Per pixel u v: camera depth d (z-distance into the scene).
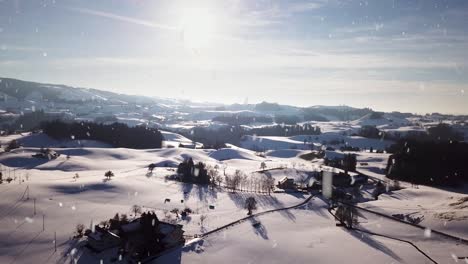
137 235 88.88
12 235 93.00
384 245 99.69
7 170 188.75
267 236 104.44
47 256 84.25
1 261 80.88
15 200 119.00
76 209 116.81
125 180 161.12
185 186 162.00
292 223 118.56
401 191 172.75
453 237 104.69
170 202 134.50
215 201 140.38
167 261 85.75
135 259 85.44
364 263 87.38
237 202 141.00
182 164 181.12
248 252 92.38
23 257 83.25
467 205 130.62
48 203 119.75
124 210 119.88
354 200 156.38
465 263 87.94
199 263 85.25
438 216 121.44
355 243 100.75
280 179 192.00
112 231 93.56
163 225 97.75
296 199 149.75
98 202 127.56
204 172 177.00
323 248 96.44
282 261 87.94
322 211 135.50
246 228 110.50
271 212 130.12
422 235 107.31
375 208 136.62
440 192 167.12
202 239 98.75
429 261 89.00
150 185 157.50
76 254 85.88
